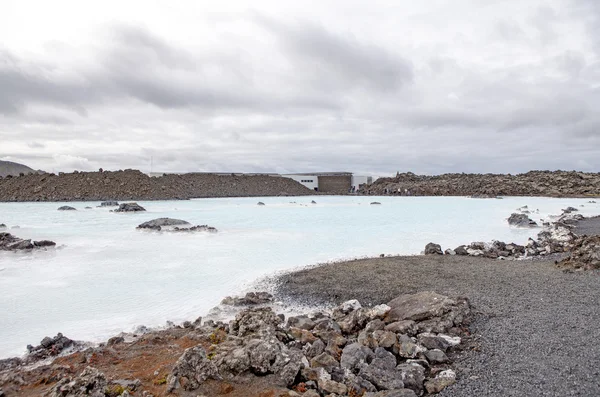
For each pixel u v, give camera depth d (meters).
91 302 12.47
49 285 14.29
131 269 16.86
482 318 10.14
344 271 16.22
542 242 21.55
